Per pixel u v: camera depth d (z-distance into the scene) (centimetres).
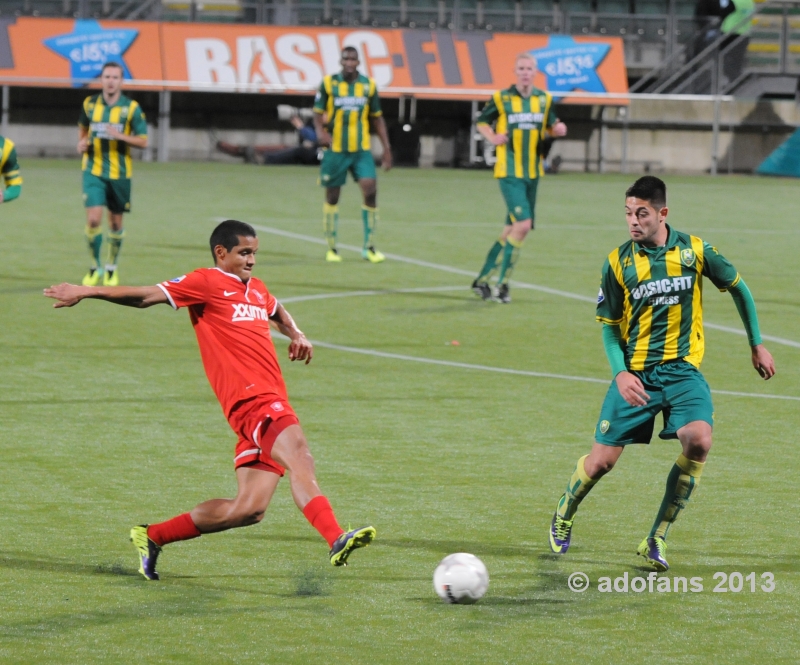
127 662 1445
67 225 6650
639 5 12300
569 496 1884
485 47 11419
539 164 4612
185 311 4303
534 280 5272
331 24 11806
